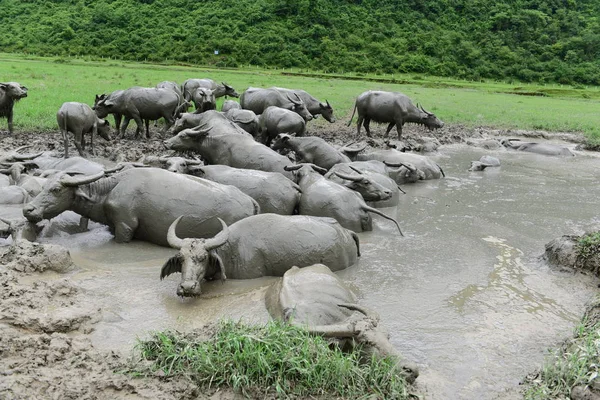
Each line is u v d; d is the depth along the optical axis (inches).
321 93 1349.7
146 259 328.2
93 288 282.2
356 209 391.5
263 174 400.8
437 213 453.4
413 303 280.8
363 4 3004.4
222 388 201.0
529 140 885.2
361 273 317.1
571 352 225.8
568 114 1193.4
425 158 589.3
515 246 378.3
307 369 202.4
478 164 642.2
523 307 283.7
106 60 2249.0
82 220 375.6
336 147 607.2
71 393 188.7
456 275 320.8
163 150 617.3
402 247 365.7
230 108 732.0
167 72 1811.0
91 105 883.4
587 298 299.3
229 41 2447.1
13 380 191.2
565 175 633.0
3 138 647.1
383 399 199.5
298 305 242.2
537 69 2532.0
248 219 313.4
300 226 311.4
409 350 235.6
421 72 2432.3
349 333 221.3
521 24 2864.2
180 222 342.3
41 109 826.8
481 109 1216.8
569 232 412.8
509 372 223.5
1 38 2559.1
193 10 2888.8
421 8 3021.7
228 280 300.2
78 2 3051.2
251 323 242.5
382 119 784.9
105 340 233.6
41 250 299.0
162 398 190.7
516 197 518.6
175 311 262.1
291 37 2561.5
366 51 2534.5
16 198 390.6
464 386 212.2
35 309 249.0
